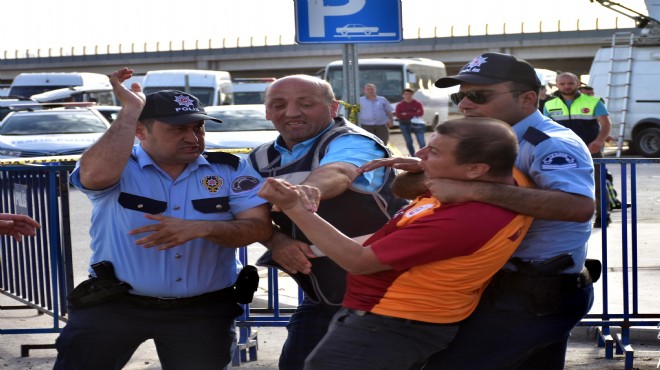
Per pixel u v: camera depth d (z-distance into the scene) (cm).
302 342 409
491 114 352
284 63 8531
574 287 347
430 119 3716
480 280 322
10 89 3522
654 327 611
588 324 582
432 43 7994
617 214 1258
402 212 332
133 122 375
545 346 351
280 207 315
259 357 605
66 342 390
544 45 7775
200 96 3103
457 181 314
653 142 2283
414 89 3422
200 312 394
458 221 310
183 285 387
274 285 595
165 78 3134
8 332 597
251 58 8594
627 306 579
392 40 751
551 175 332
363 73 3325
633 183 579
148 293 387
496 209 313
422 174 364
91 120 1869
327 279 392
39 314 728
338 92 3158
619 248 936
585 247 349
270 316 599
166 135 379
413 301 319
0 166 585
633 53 2294
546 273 338
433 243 310
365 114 2214
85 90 3072
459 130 312
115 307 388
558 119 1058
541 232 339
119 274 387
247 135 1697
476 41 7912
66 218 584
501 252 317
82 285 389
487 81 347
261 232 385
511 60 350
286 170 401
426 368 350
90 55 9206
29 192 599
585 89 1333
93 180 373
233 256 407
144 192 385
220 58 8719
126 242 385
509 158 315
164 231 366
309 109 393
